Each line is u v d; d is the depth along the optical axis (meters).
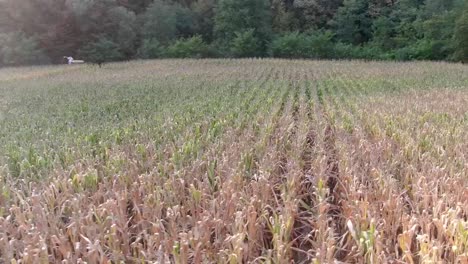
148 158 5.77
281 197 4.53
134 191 4.43
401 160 5.73
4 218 4.10
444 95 13.54
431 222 3.70
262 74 25.52
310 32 46.72
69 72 29.84
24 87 20.12
